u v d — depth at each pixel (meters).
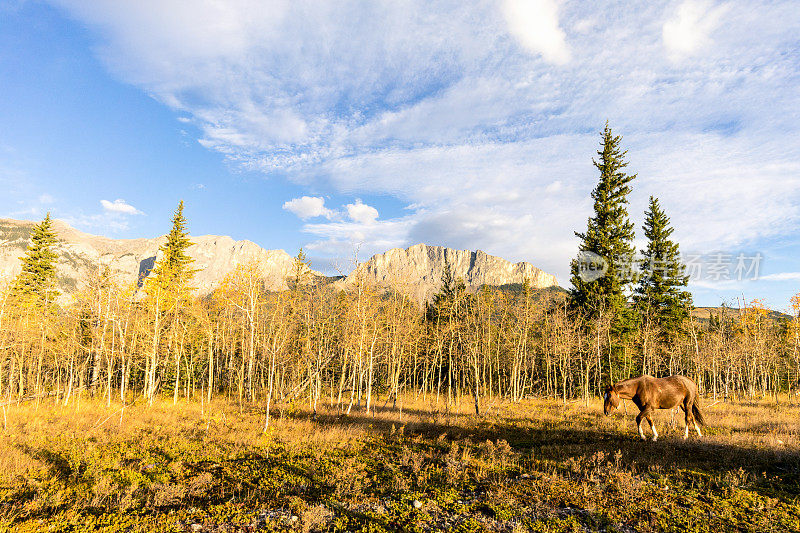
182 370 41.12
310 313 32.06
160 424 19.12
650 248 44.62
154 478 10.27
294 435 15.61
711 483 8.77
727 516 7.17
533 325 41.53
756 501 7.76
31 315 31.78
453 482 9.41
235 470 10.95
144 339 30.11
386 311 29.27
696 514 7.32
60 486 9.72
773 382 46.88
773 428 14.80
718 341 35.00
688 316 41.44
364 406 29.59
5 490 9.31
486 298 44.44
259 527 7.41
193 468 11.34
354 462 11.38
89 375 37.69
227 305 31.33
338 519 7.58
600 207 42.25
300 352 31.75
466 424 18.45
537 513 7.62
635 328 39.59
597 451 11.43
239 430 17.03
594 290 39.59
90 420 20.44
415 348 36.81
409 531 7.08
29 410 25.09
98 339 30.70
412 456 11.73
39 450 13.19
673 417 16.38
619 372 39.31
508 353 44.34
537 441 14.01
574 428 16.16
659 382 13.47
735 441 12.33
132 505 8.52
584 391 36.03
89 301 28.17
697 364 35.53
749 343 37.47
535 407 29.09
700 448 11.59
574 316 39.25
